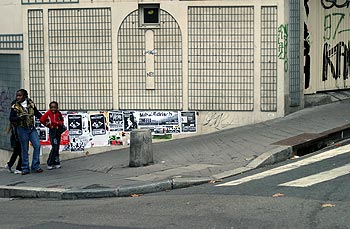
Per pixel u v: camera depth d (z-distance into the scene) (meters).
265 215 7.95
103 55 15.73
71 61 15.87
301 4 15.84
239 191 9.64
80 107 15.91
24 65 16.09
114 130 15.79
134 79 15.66
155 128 15.62
